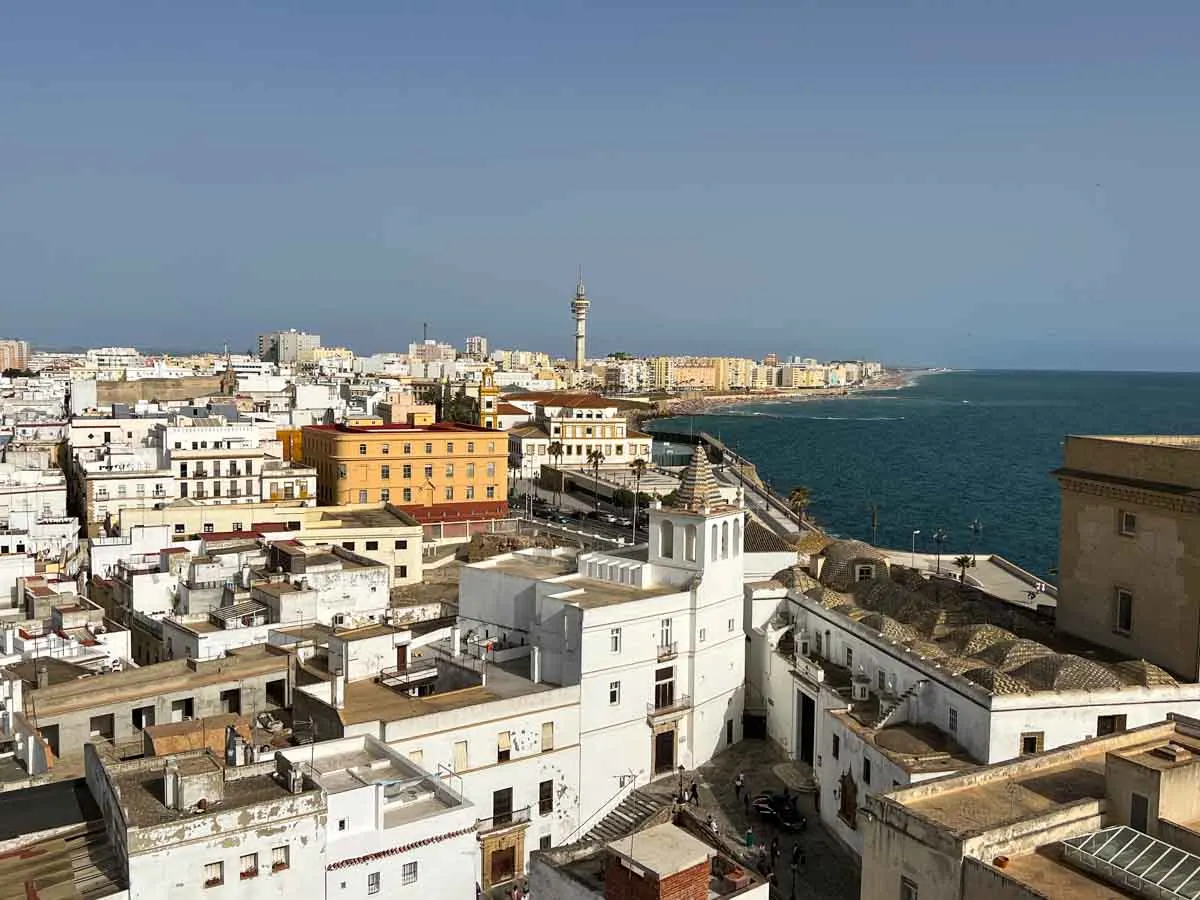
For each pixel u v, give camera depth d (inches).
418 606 3358.8
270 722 2194.9
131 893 1433.3
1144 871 1181.7
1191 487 2269.9
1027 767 1519.4
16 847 1539.1
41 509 4576.8
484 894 2170.3
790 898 2043.6
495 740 2287.2
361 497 5467.5
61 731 2069.4
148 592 3095.5
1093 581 2549.2
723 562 2800.2
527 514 6215.6
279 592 2797.7
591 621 2461.9
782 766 2667.3
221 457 5088.6
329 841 1620.3
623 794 2564.0
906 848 1315.2
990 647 2395.4
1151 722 2138.3
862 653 2588.6
